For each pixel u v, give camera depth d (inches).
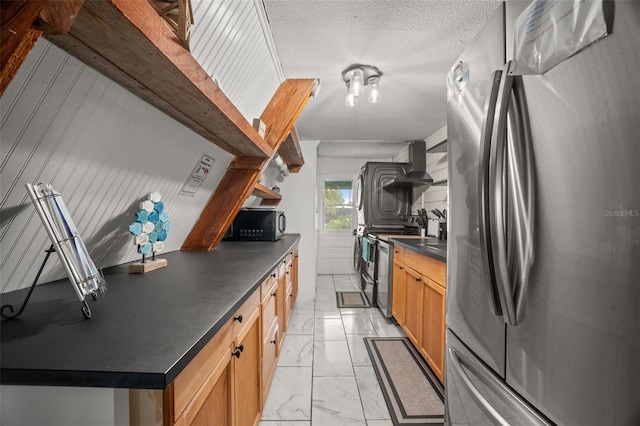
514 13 34.8
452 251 51.8
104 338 25.6
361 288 177.9
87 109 34.8
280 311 91.8
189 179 69.1
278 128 85.8
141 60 31.2
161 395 23.9
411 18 58.4
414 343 99.0
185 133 56.3
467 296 45.9
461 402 47.6
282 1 53.5
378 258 146.9
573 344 27.1
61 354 22.6
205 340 26.8
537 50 30.5
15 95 27.0
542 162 30.1
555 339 28.9
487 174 36.3
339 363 91.9
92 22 24.6
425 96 99.2
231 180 85.8
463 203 47.1
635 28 21.8
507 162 33.8
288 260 111.8
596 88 24.6
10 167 30.5
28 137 30.5
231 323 40.6
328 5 54.5
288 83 86.7
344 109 112.6
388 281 126.8
